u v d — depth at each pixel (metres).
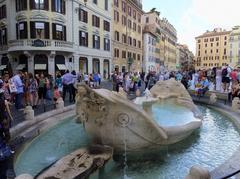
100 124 5.92
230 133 8.98
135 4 53.06
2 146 4.54
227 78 18.05
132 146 6.09
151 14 71.44
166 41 88.62
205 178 3.33
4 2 32.03
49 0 29.06
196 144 7.70
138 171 5.74
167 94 10.68
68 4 31.25
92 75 23.73
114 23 44.22
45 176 4.41
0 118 4.49
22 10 29.12
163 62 83.88
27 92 12.27
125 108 5.79
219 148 7.35
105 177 5.40
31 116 9.22
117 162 6.10
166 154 6.76
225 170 4.97
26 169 5.80
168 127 6.86
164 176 5.49
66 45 30.08
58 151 6.90
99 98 5.77
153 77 22.12
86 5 34.56
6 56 32.94
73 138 8.05
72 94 14.97
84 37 34.69
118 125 5.86
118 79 19.81
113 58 44.34
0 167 4.58
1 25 33.16
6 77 11.41
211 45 121.25
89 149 5.64
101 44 39.41
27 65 29.33
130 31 52.19
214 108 14.09
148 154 6.43
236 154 5.86
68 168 4.70
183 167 5.95
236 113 11.91
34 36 28.88
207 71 25.06
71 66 31.70
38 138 8.01
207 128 9.70
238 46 107.62
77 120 7.81
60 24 30.30
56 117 10.45
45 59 29.28
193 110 10.09
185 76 22.30
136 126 5.91
